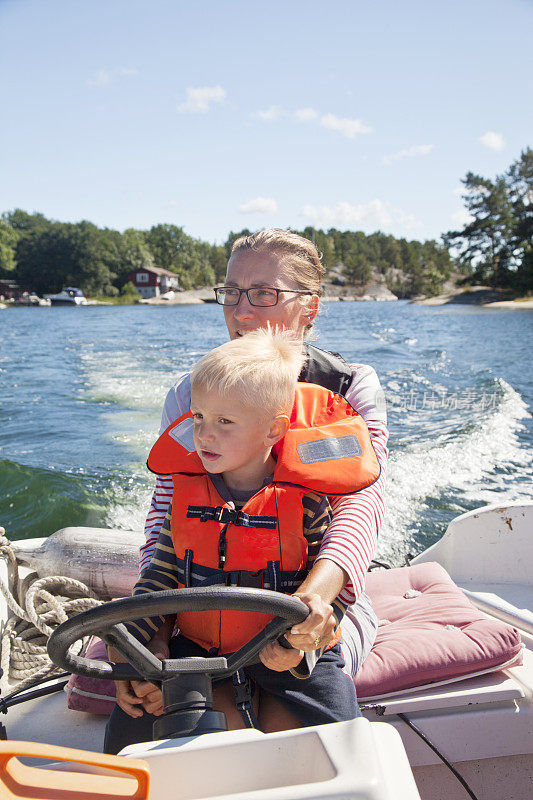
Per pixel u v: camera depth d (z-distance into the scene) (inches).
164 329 1311.5
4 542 98.7
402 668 72.7
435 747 68.2
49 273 4033.0
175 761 46.8
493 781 74.7
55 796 42.6
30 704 82.7
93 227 4217.5
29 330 1365.7
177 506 62.5
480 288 2938.0
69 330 1346.0
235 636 59.6
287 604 49.3
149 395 466.3
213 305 3732.8
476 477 257.8
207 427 58.5
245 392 56.9
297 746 47.1
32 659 92.3
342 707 59.9
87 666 53.9
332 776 43.8
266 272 80.9
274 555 58.8
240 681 59.9
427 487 245.6
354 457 62.5
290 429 63.5
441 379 524.1
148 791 44.0
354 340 940.6
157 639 62.9
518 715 73.3
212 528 59.6
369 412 79.0
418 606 88.5
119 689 59.8
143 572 68.6
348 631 72.0
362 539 63.3
